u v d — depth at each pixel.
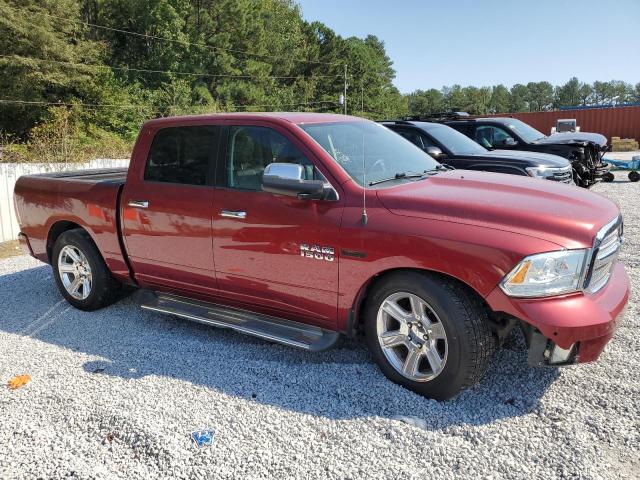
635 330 4.12
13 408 3.38
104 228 4.79
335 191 3.55
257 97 47.97
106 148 27.30
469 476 2.61
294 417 3.15
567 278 2.94
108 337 4.53
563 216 3.09
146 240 4.52
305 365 3.81
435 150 8.12
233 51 47.84
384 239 3.27
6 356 4.20
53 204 5.22
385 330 3.47
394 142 4.50
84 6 41.69
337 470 2.68
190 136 4.30
